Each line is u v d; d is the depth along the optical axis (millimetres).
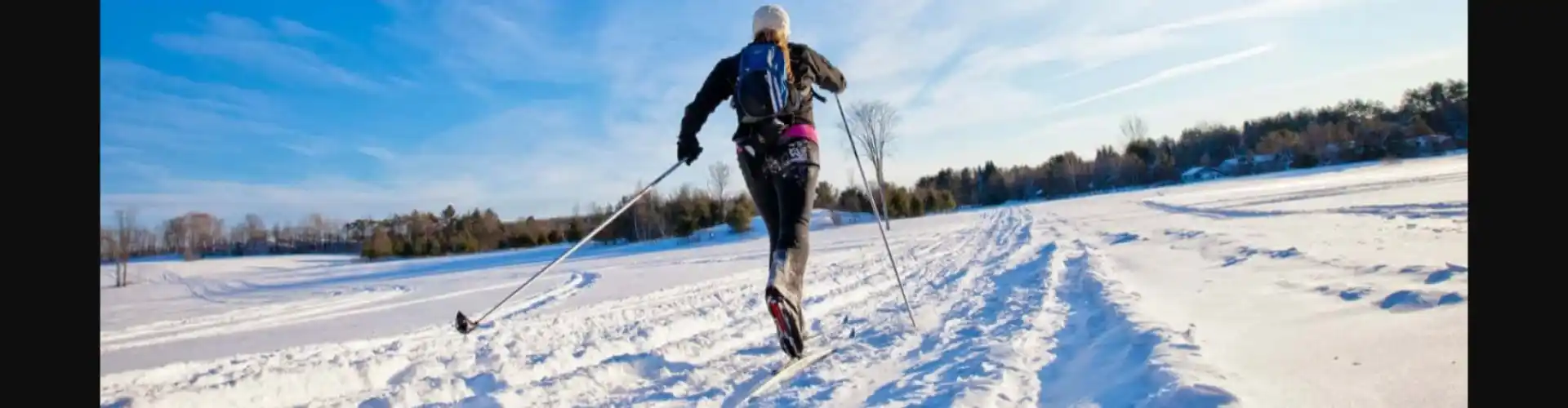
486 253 44500
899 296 6672
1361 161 56250
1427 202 10805
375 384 4223
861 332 4398
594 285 12109
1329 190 20172
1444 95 56156
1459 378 2107
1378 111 61156
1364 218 8992
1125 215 19172
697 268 14273
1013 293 5586
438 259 38562
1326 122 63938
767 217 3584
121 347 7141
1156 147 72875
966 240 16031
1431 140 53719
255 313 11000
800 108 3305
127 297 19125
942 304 5520
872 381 3068
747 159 3379
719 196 45469
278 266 41281
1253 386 2213
